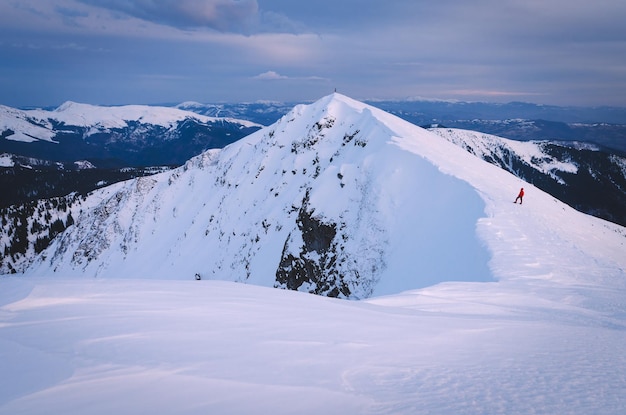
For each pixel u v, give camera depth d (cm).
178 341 856
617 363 842
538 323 1342
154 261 11894
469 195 4675
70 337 862
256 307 1298
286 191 9375
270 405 561
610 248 4022
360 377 698
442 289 2130
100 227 14400
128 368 684
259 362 749
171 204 13675
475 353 896
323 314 1250
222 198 11900
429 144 6938
